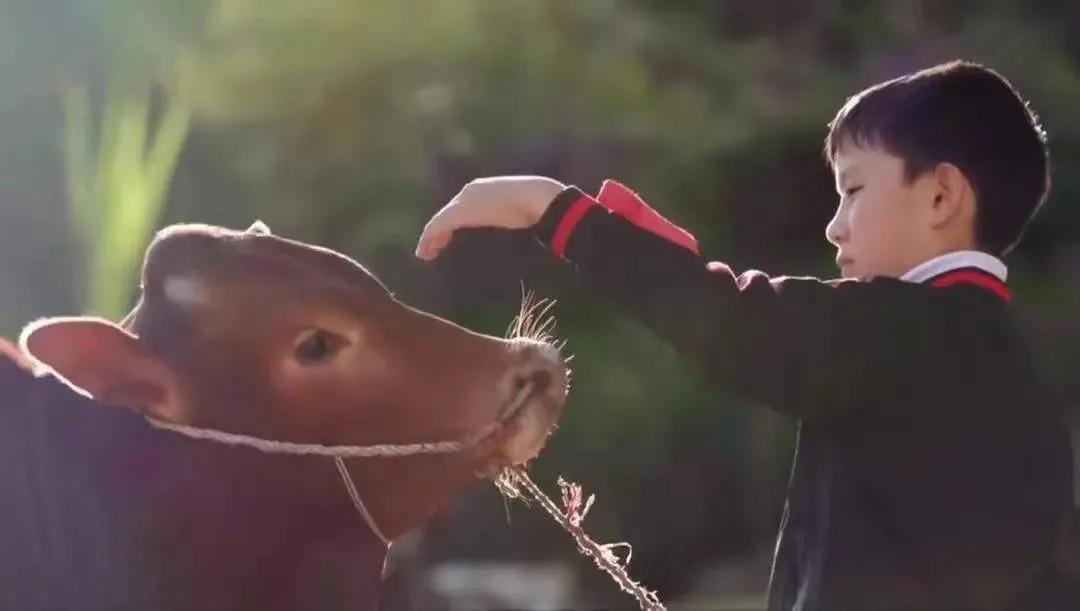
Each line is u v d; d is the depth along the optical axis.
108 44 11.54
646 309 2.81
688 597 11.48
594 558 3.02
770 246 14.17
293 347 2.66
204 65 12.15
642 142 13.34
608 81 13.35
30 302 10.25
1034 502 2.88
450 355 2.74
